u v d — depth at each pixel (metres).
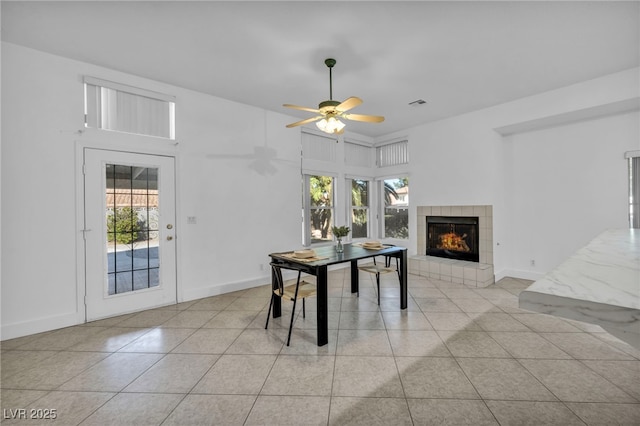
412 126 5.36
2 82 2.58
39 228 2.75
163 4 2.15
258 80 3.43
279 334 2.69
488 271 4.18
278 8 2.20
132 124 3.29
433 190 5.09
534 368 2.08
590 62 3.02
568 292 0.59
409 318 3.04
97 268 3.05
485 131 4.39
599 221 3.86
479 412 1.65
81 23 2.37
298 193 4.88
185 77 3.35
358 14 2.27
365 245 3.55
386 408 1.69
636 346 0.49
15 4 2.12
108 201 3.13
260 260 4.39
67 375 2.04
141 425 1.58
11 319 2.61
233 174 4.11
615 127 3.71
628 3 2.14
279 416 1.63
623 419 1.57
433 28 2.45
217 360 2.23
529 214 4.49
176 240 3.60
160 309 3.37
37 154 2.74
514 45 2.70
